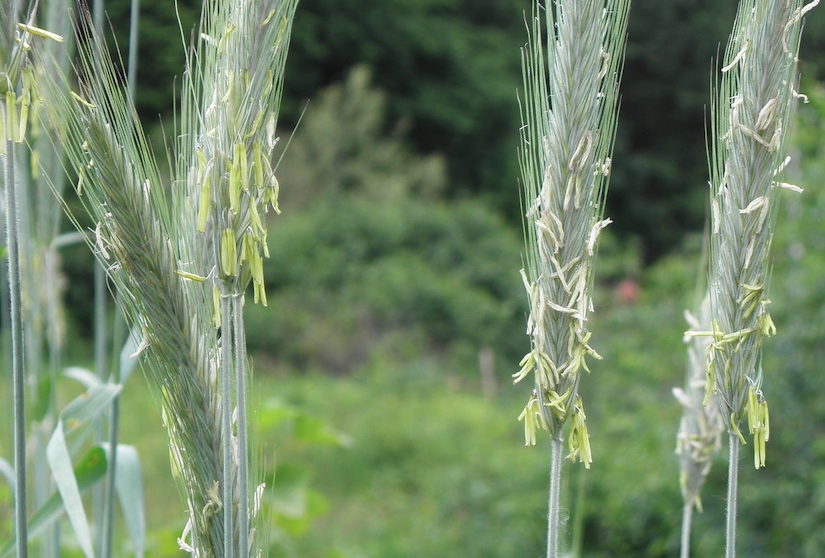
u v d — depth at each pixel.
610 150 1.29
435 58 16.97
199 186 1.20
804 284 4.98
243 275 1.17
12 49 1.17
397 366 10.31
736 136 1.24
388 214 12.46
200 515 1.24
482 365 9.84
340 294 11.41
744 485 4.88
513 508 5.68
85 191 1.19
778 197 1.26
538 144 1.22
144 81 10.06
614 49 1.19
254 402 1.29
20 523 1.34
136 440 8.06
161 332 1.20
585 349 1.21
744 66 1.23
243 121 1.16
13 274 1.27
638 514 5.09
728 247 1.26
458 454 7.65
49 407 2.48
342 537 6.45
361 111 14.05
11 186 1.23
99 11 1.25
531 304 1.22
